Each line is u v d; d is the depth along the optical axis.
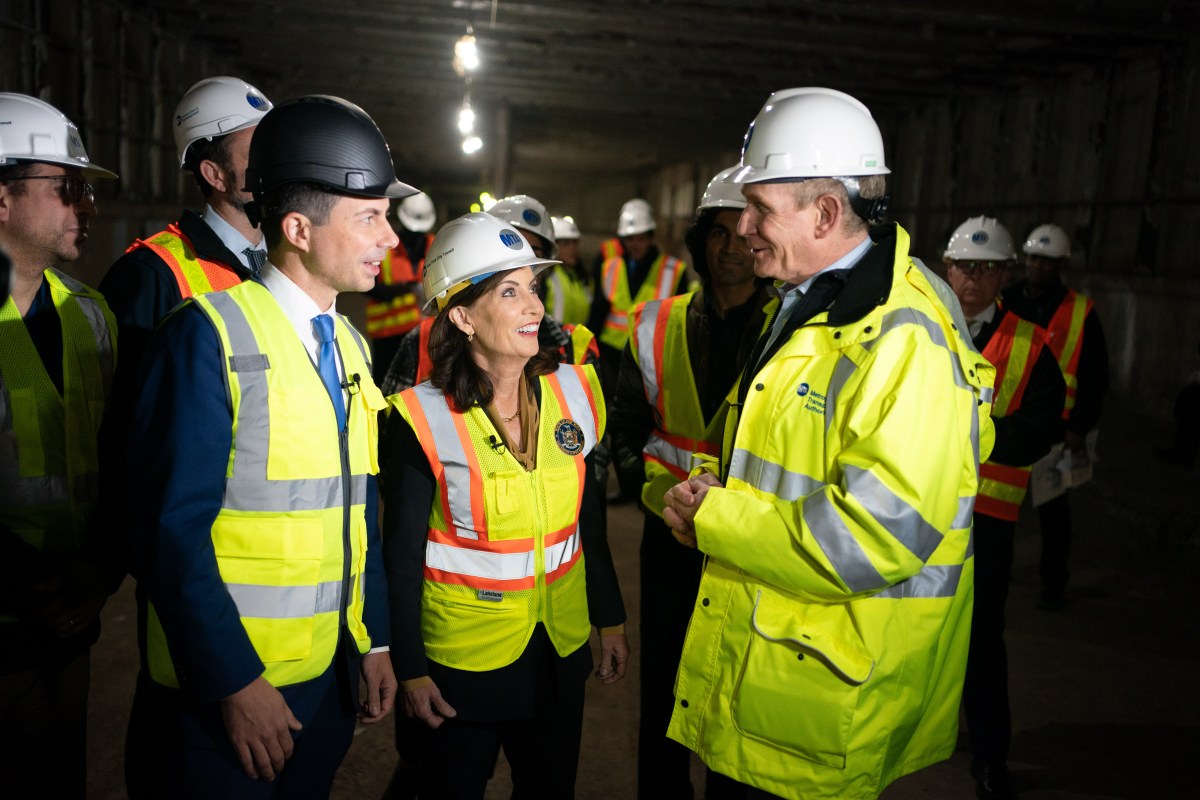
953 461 1.61
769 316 2.15
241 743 1.52
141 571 1.55
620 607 2.25
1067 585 5.10
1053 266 4.56
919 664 1.70
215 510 1.52
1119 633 4.41
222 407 1.51
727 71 13.10
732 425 1.91
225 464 1.53
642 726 2.49
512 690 1.97
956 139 13.95
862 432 1.59
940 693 1.82
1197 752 3.30
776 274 1.79
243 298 1.58
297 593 1.59
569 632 2.06
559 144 26.89
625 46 11.49
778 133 1.71
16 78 6.79
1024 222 11.95
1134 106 9.69
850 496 1.55
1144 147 9.45
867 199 1.71
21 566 1.73
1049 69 11.02
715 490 1.70
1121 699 3.70
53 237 1.77
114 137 9.47
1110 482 6.16
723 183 2.39
